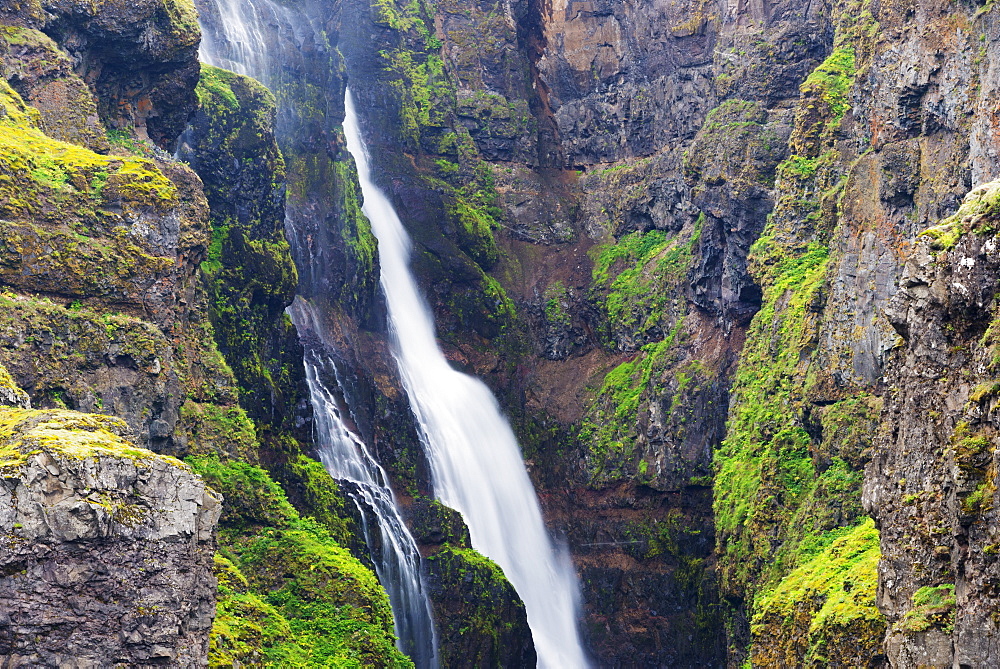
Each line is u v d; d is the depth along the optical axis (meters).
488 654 72.12
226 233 63.97
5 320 39.97
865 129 68.12
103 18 54.06
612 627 85.00
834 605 48.00
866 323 65.12
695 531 83.88
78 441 26.25
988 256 31.64
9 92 47.59
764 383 72.62
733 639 70.06
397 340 87.69
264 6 81.75
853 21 78.88
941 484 32.75
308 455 67.25
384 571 68.69
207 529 27.28
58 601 25.33
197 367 54.41
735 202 82.44
